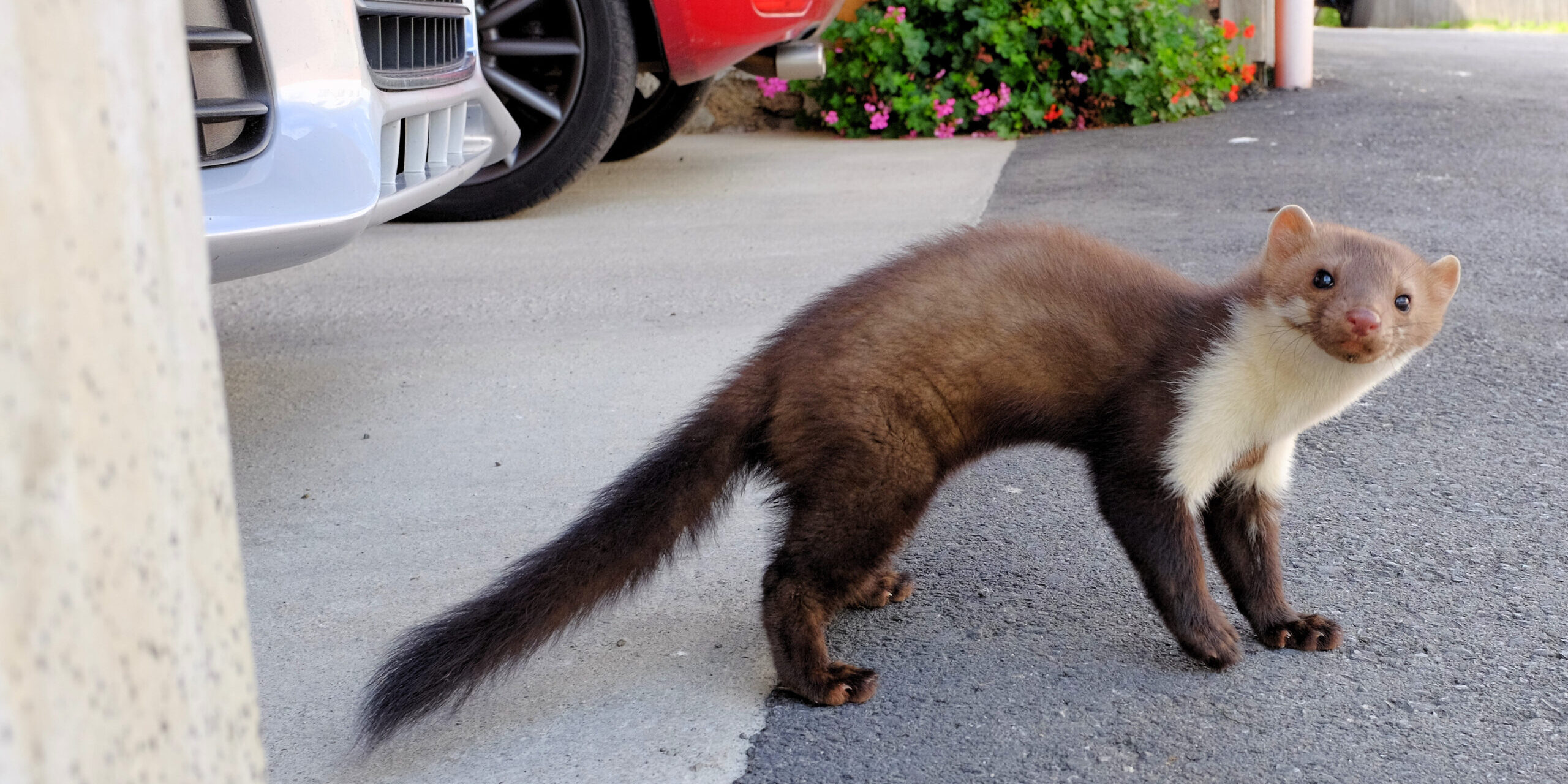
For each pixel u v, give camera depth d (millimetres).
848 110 9539
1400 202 6582
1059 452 3873
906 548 3283
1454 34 18578
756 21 6785
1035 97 9234
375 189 3652
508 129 5953
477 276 5883
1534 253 5621
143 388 1044
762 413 2811
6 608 899
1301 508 3406
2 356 889
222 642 1179
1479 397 4117
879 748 2398
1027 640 2822
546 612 2590
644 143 8656
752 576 3158
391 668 2451
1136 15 9117
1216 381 2682
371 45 4246
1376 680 2584
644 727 2508
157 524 1065
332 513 3527
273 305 5516
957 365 2756
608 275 5805
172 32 1101
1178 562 2697
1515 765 2262
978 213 6656
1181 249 5746
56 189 937
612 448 3895
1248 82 10305
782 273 5680
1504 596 2895
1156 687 2605
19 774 915
